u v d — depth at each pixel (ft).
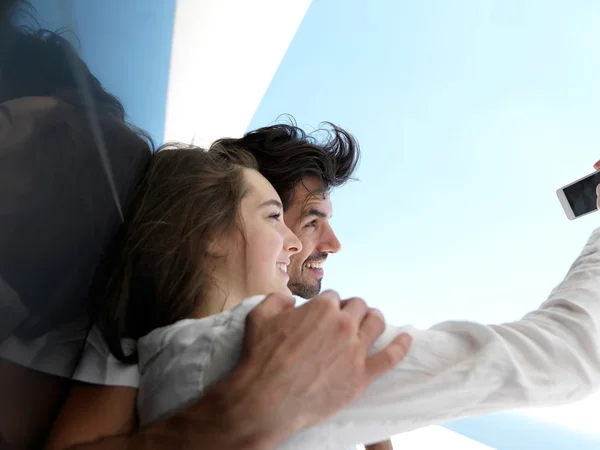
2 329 1.48
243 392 1.43
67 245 1.86
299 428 1.47
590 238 2.39
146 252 2.29
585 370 1.74
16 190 1.48
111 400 1.92
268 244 2.41
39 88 1.58
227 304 2.26
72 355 2.03
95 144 2.05
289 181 4.43
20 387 1.60
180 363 1.71
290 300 1.71
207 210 2.37
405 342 1.63
